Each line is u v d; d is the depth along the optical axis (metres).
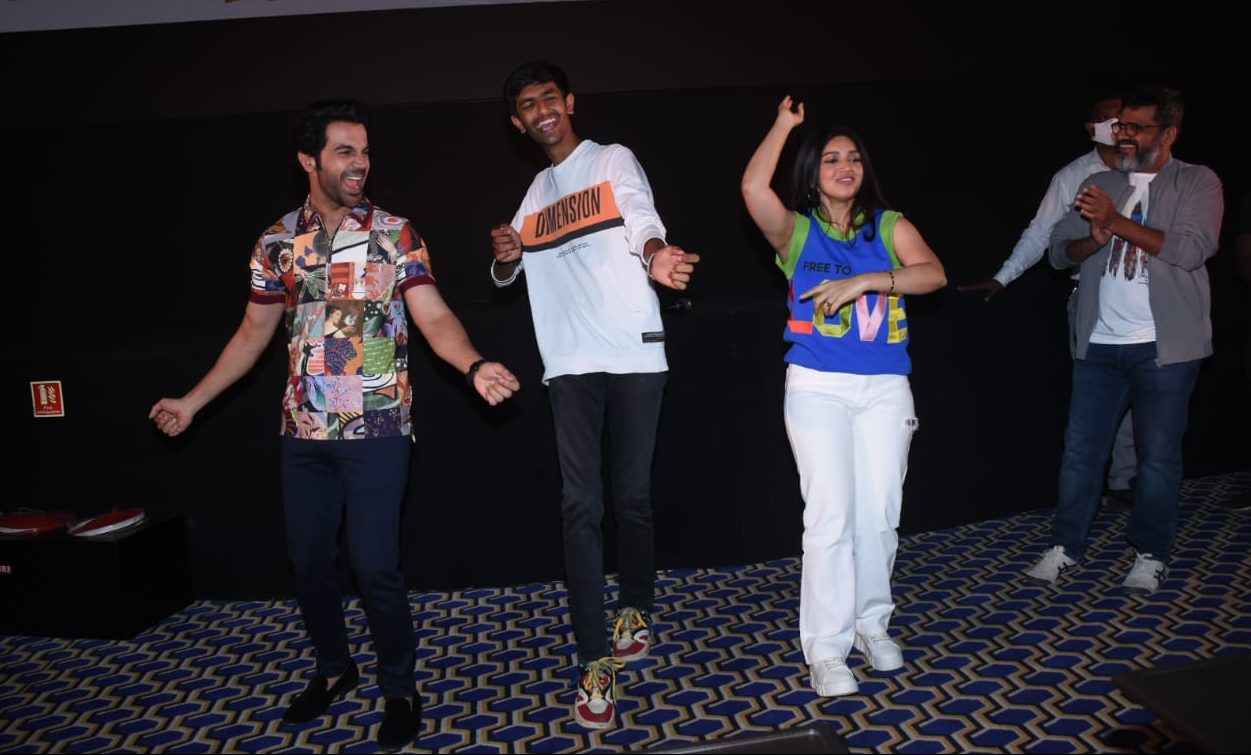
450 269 4.24
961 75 4.39
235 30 4.01
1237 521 3.97
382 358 2.62
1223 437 4.55
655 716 2.73
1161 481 3.29
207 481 3.71
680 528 3.78
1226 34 4.69
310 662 3.24
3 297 4.25
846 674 2.74
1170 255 3.13
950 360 3.98
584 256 2.82
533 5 4.06
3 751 2.74
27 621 3.52
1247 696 2.00
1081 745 2.42
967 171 4.57
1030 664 2.86
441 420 3.66
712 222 4.31
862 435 2.79
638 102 4.17
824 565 2.74
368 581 2.64
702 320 3.67
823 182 2.69
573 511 2.79
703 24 4.15
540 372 3.64
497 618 3.49
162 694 3.06
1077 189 3.70
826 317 2.71
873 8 4.27
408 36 4.04
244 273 4.24
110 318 4.29
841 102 4.33
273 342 3.61
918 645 3.04
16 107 4.04
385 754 2.64
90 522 3.50
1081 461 3.44
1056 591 3.40
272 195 4.16
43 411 3.68
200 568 3.77
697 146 4.24
